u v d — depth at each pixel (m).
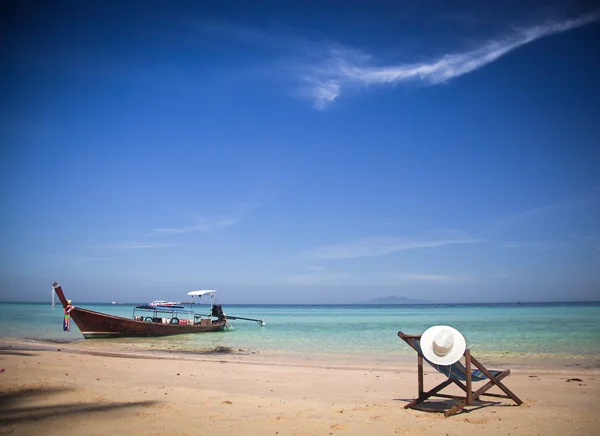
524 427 7.85
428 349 9.07
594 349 24.19
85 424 8.10
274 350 24.77
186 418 8.61
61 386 11.70
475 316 75.12
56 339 30.14
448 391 12.03
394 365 18.23
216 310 39.81
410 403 9.66
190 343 28.61
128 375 14.09
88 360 17.59
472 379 9.87
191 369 15.81
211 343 28.62
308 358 20.89
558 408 9.48
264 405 9.88
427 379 14.20
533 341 28.70
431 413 9.03
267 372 15.43
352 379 14.10
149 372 14.83
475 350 23.81
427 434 7.48
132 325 30.66
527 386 12.76
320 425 8.11
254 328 44.31
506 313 90.62
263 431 7.72
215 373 15.00
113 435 7.44
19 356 18.11
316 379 14.06
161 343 28.47
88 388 11.55
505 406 9.67
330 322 57.81
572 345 26.30
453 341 8.98
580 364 18.56
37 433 7.52
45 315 70.31
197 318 39.38
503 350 23.84
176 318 37.06
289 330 41.00
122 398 10.43
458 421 8.31
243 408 9.54
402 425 8.05
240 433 7.61
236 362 18.53
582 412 9.02
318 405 9.94
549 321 54.28
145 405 9.74
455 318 66.75
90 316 28.88
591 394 11.45
